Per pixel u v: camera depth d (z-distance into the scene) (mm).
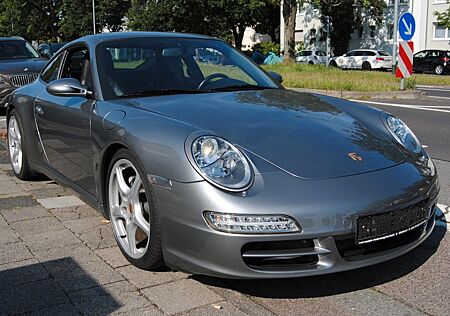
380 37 44656
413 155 3385
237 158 2854
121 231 3510
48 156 4738
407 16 14930
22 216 4328
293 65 26922
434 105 12859
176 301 2912
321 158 3004
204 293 3006
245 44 61188
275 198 2711
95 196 3916
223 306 2869
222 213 2691
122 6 52375
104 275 3230
